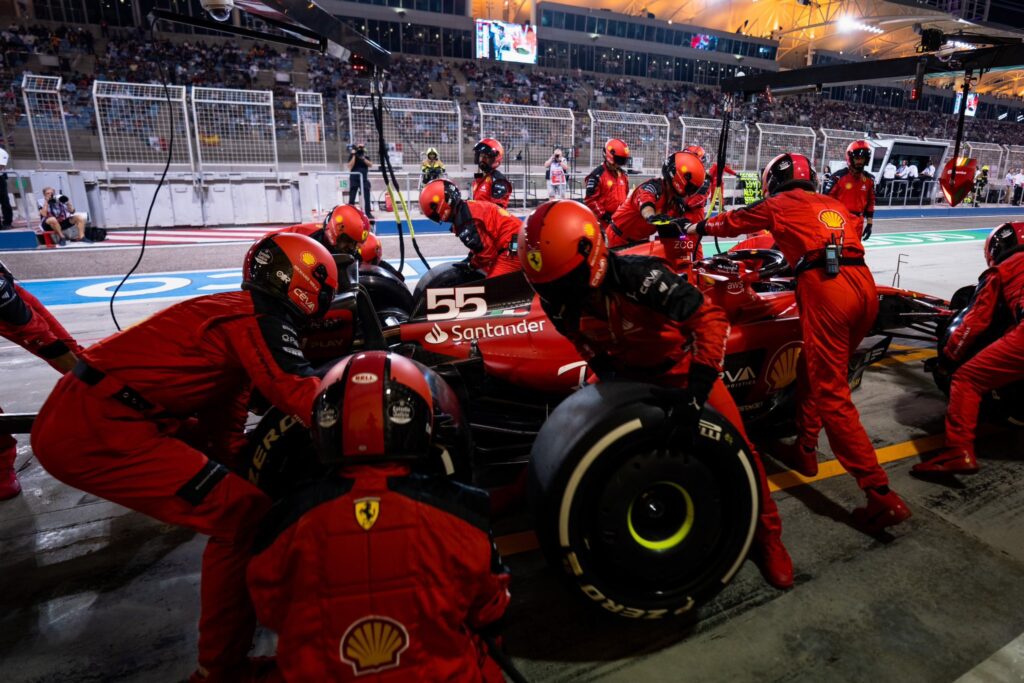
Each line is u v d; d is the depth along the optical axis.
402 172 17.52
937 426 4.07
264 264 1.98
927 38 4.20
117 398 1.91
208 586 1.94
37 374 5.09
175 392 1.97
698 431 2.06
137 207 13.58
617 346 2.29
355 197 14.45
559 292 2.10
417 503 1.35
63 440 1.90
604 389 2.16
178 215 13.88
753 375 3.32
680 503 2.20
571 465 2.02
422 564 1.32
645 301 2.03
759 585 2.58
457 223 4.62
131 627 2.40
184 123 15.12
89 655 2.27
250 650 2.28
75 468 1.91
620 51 39.12
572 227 1.96
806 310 2.96
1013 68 4.00
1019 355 3.10
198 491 1.95
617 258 2.12
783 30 40.62
